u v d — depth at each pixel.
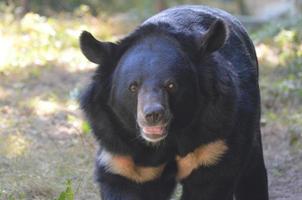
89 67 20.58
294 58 18.98
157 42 8.09
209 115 8.11
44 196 10.96
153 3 33.34
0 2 27.12
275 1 34.22
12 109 16.12
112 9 32.38
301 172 12.52
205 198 8.55
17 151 12.96
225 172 8.42
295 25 22.45
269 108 16.14
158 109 7.44
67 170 11.95
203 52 8.08
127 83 7.87
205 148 8.23
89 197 10.95
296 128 14.34
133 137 8.18
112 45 8.23
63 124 15.00
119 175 8.39
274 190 11.81
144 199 8.56
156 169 8.38
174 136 8.14
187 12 8.96
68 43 23.00
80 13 27.53
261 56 20.31
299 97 16.41
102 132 8.33
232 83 8.36
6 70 19.69
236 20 9.96
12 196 10.63
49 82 18.83
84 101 8.38
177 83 7.82
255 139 9.39
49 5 28.72
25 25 23.67
